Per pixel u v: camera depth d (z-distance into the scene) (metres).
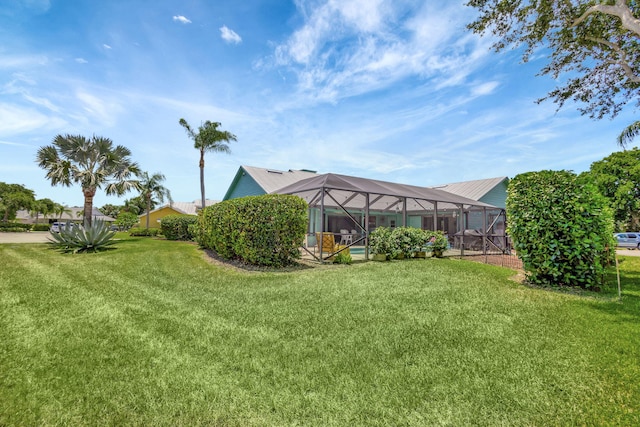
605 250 7.20
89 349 3.55
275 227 9.32
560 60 10.63
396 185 17.27
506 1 8.80
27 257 11.41
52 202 61.31
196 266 9.76
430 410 2.45
